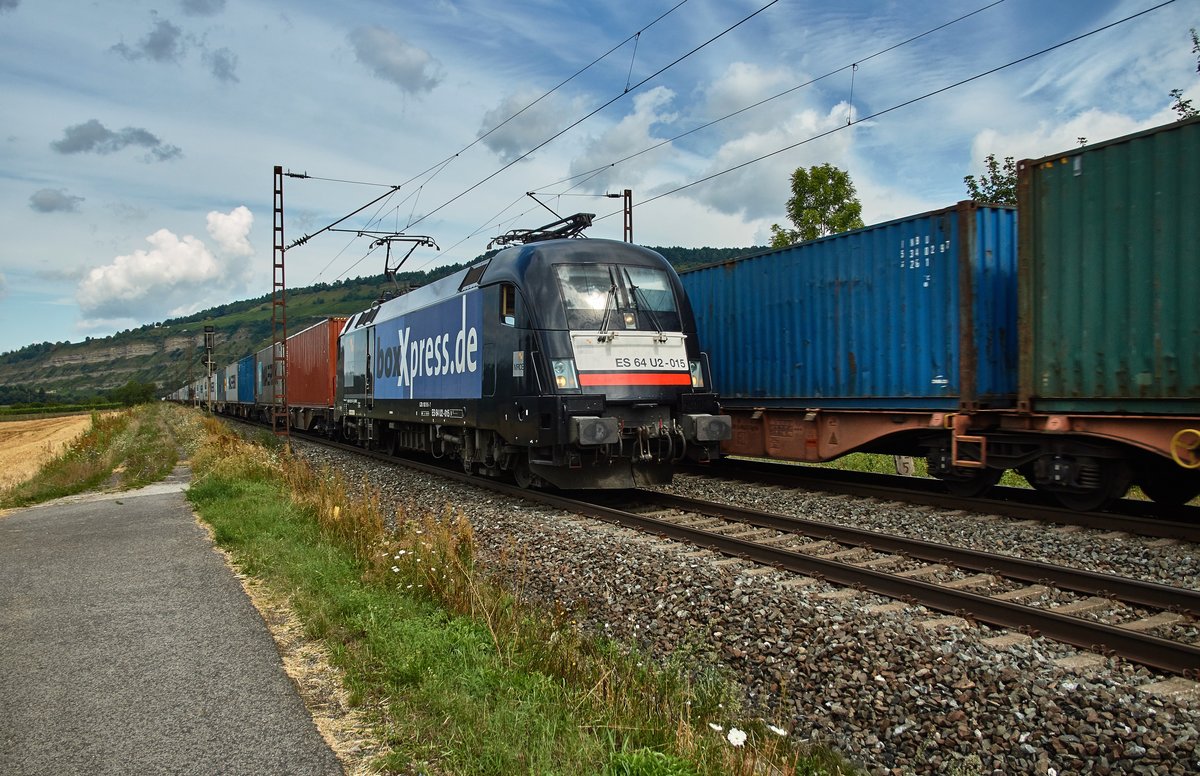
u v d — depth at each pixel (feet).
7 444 159.74
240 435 93.15
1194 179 27.73
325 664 17.13
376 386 65.57
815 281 44.60
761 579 21.99
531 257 39.06
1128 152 29.78
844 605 19.72
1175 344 28.30
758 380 48.93
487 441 44.24
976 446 36.24
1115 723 13.42
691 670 17.31
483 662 16.25
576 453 36.19
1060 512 30.86
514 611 19.63
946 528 30.55
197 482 48.21
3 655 18.19
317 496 36.60
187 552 29.35
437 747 12.88
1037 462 34.50
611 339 37.63
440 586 21.59
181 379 499.51
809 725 14.73
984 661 15.81
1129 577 23.94
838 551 27.25
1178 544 26.71
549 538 28.48
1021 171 33.65
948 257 37.24
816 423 44.62
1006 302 37.50
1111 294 30.37
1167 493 35.42
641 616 20.56
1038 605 20.85
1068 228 31.91
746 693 16.30
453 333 47.11
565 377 36.37
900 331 39.63
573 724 13.37
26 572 26.94
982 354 36.65
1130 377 29.73
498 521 32.63
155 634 19.40
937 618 19.35
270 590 23.17
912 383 38.93
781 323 47.06
